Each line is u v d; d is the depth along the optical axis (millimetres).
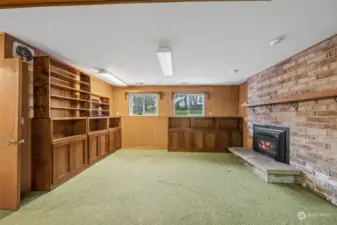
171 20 2275
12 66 2527
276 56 3631
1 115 2527
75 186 3330
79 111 4590
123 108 7250
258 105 4723
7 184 2518
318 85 2953
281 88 3990
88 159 4484
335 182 2615
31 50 3127
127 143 7180
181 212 2453
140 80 6234
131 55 3605
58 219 2291
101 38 2805
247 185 3361
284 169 3412
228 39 2838
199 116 6547
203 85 7141
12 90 2523
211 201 2760
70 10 2039
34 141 3160
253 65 4301
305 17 2186
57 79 3699
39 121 3166
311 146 3096
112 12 2084
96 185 3375
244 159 4383
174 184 3426
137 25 2402
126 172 4129
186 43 3000
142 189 3201
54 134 3760
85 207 2584
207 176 3861
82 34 2674
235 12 2090
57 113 3846
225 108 7129
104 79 6059
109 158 5434
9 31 2580
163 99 7215
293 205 2629
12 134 2514
